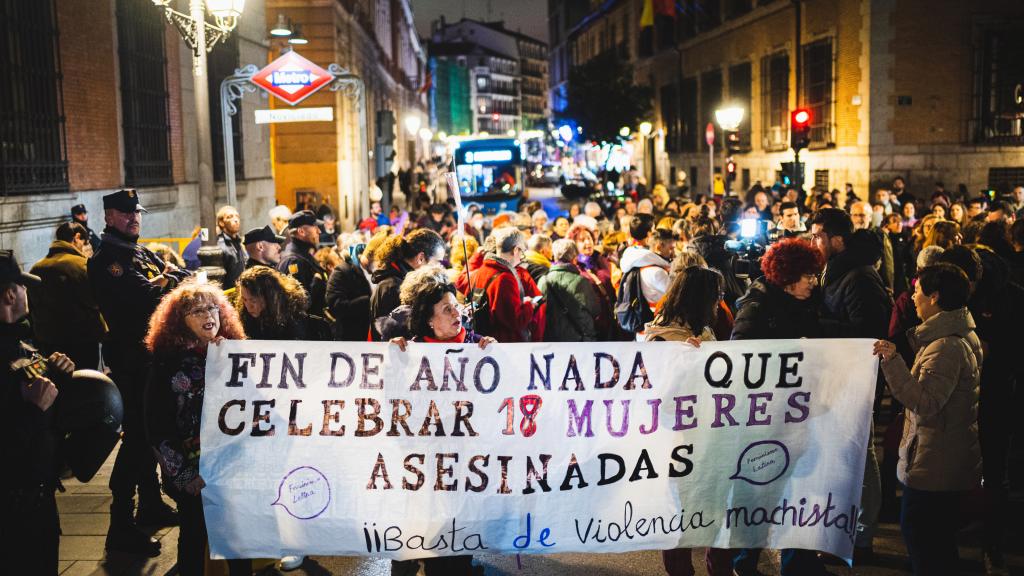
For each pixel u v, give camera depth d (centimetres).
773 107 3123
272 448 449
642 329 725
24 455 389
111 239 598
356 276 744
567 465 457
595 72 4403
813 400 461
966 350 450
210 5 976
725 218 1036
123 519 569
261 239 689
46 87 1154
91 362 754
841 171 2564
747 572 534
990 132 2378
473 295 685
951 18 2350
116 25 1371
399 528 455
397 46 5984
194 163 1702
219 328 455
